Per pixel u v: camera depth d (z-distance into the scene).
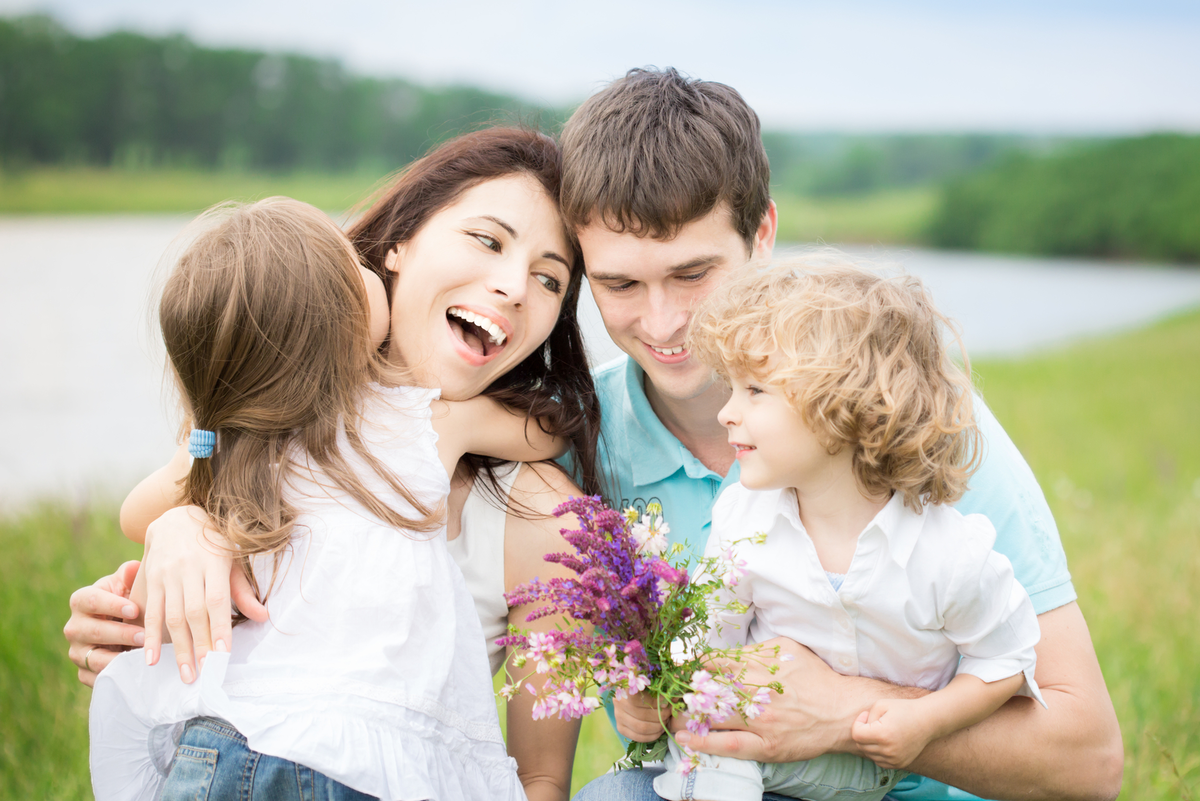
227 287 2.02
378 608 1.86
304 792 1.69
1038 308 21.53
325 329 2.05
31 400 9.98
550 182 2.28
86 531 4.83
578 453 2.43
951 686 1.86
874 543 1.87
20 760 3.14
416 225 2.27
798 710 1.85
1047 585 2.06
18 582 4.18
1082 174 40.72
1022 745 1.91
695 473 2.39
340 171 45.38
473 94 48.00
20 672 3.50
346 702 1.75
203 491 2.04
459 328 2.29
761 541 1.85
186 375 2.08
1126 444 7.80
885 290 1.90
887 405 1.77
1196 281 29.47
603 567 1.73
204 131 42.78
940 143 54.34
